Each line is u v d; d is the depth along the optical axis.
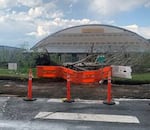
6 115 8.61
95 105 10.38
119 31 53.09
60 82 18.31
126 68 18.88
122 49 40.00
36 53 29.67
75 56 44.41
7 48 33.16
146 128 7.47
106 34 53.28
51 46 52.47
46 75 19.11
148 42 49.78
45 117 8.44
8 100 11.16
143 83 18.61
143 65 28.95
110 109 9.70
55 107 9.90
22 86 15.99
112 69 19.45
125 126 7.63
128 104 10.64
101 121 8.09
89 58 29.14
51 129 7.25
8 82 18.06
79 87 15.80
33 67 28.56
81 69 22.62
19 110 9.34
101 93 13.62
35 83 17.59
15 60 30.30
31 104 10.39
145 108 9.94
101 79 17.66
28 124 7.66
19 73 23.86
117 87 16.27
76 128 7.37
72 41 52.72
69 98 11.05
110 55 31.38
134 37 51.38
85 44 52.03
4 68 30.03
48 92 13.67
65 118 8.37
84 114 8.90
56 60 30.95
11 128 7.28
